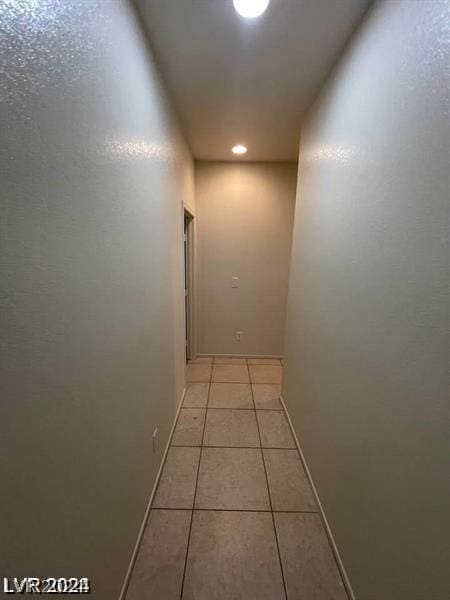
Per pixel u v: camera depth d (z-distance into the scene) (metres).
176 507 1.59
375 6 1.08
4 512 0.54
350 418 1.22
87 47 0.80
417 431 0.79
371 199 1.08
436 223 0.73
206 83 1.76
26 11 0.56
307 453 1.85
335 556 1.33
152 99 1.47
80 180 0.79
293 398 2.28
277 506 1.61
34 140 0.60
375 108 1.06
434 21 0.75
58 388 0.70
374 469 1.02
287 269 3.61
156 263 1.64
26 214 0.58
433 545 0.72
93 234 0.87
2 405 0.53
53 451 0.69
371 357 1.06
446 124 0.70
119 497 1.12
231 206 3.45
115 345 1.06
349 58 1.32
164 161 1.77
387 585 0.92
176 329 2.33
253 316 3.74
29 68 0.57
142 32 1.29
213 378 3.24
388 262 0.96
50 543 0.68
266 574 1.27
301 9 1.17
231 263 3.60
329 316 1.50
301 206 2.18
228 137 2.60
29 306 0.60
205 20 1.26
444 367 0.69
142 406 1.41
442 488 0.69
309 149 2.00
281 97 1.89
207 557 1.33
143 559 1.32
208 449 2.07
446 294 0.69
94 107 0.86
